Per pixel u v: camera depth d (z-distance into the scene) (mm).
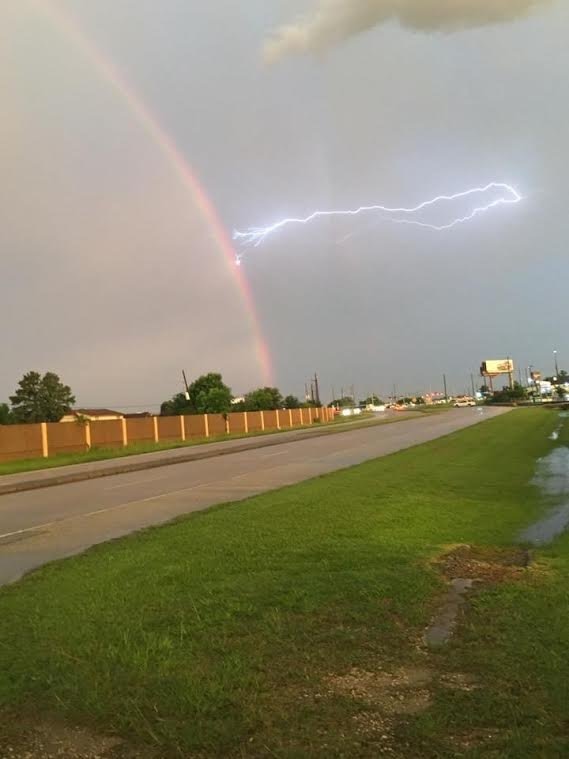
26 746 3754
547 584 6996
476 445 27844
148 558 8312
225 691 4258
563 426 41469
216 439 50344
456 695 4195
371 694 4250
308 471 21453
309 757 3500
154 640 5160
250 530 10023
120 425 47938
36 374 84125
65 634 5410
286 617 5750
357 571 7309
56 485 21953
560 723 3803
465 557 8453
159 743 3705
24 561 9422
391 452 27656
